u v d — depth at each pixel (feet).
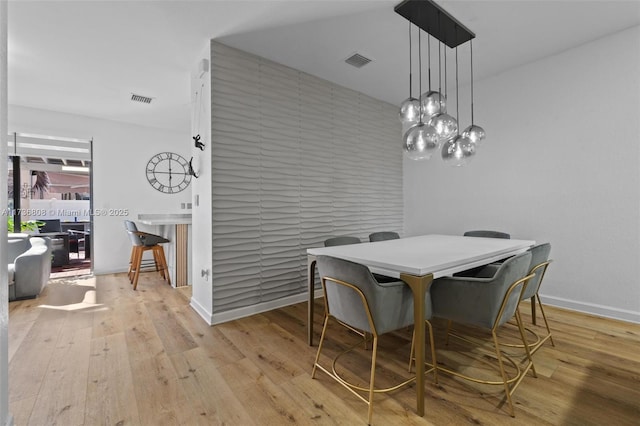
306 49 9.45
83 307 10.14
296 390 5.58
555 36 8.84
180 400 5.28
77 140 15.25
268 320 9.11
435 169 13.64
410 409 5.05
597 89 9.07
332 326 8.67
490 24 8.21
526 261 5.44
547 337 7.14
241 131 9.39
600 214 9.06
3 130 3.99
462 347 7.23
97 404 5.15
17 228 14.19
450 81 11.91
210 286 8.86
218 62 8.91
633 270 8.51
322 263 5.57
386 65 10.56
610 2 7.38
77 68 10.21
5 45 4.06
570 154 9.62
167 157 17.62
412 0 7.04
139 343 7.47
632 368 6.19
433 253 6.63
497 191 11.45
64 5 7.02
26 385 5.67
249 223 9.57
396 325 5.15
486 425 4.66
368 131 13.39
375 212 13.70
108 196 15.78
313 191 11.32
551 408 5.02
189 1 7.03
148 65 10.09
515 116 10.87
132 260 14.05
